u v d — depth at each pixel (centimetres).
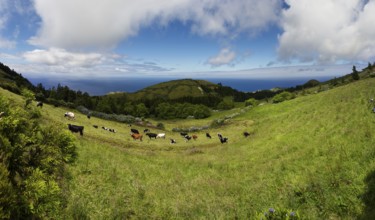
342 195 953
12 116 896
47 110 4681
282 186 1262
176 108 14212
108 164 1661
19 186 770
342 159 1272
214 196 1323
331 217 862
